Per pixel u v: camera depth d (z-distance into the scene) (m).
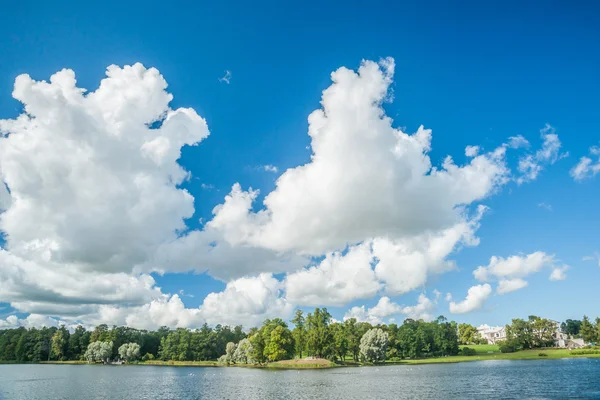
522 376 103.88
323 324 187.88
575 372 110.31
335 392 82.25
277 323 195.75
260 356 193.12
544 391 74.19
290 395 79.38
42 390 92.88
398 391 81.25
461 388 82.88
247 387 95.62
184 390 91.19
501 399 66.50
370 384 96.19
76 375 145.62
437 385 89.88
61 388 97.38
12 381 118.62
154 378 129.25
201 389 92.81
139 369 190.50
